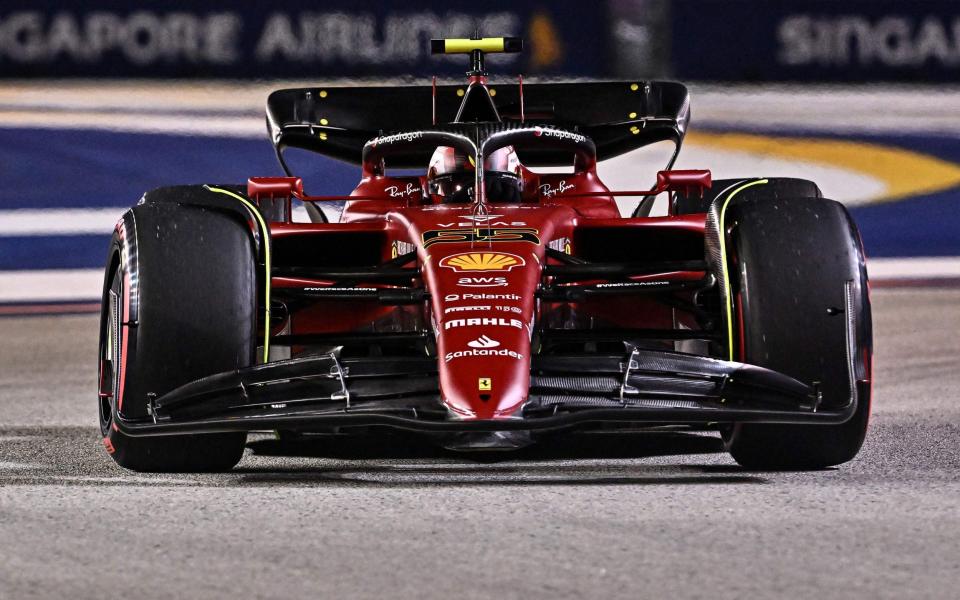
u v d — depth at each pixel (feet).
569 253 69.51
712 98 270.46
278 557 45.50
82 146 241.96
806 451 62.08
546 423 54.49
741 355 62.39
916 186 223.51
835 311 61.31
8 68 277.03
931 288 156.04
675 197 82.99
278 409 57.57
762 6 277.85
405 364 58.54
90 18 276.82
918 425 76.43
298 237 72.79
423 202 80.94
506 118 100.94
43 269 179.42
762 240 62.59
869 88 278.67
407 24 272.51
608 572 43.11
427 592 41.16
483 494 55.67
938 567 43.55
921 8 280.51
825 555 45.06
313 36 274.98
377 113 101.09
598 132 101.65
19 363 113.50
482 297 59.82
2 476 62.54
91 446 72.69
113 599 41.09
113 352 63.21
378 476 61.31
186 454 63.00
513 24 272.51
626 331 65.10
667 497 54.75
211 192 68.33
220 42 276.62
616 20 273.75
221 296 62.13
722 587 41.45
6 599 41.22
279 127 101.04
